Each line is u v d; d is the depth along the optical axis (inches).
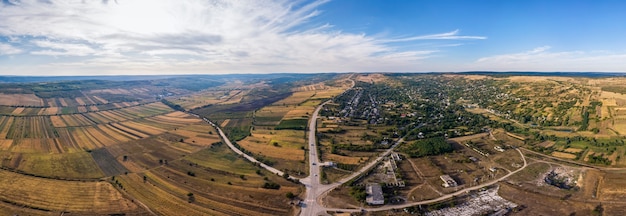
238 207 4803.2
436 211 4658.0
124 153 7431.1
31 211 4608.8
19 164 6422.2
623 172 5753.0
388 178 5797.2
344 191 5310.0
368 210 4694.9
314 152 7298.2
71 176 5930.1
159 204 4894.2
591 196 4970.5
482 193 5187.0
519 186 5403.5
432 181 5669.3
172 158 7091.5
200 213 4630.9
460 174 5949.8
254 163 6692.9
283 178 5880.9
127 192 5295.3
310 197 5123.0
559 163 6407.5
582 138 7564.0
